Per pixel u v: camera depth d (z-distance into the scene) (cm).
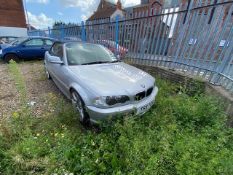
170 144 259
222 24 386
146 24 612
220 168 201
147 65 622
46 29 1777
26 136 280
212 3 405
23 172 224
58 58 420
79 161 242
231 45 359
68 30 1280
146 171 209
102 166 229
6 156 238
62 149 253
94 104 292
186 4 471
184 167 210
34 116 363
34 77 656
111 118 290
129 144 256
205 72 436
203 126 314
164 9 543
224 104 331
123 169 229
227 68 367
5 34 2784
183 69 506
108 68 391
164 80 524
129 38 699
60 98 449
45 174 221
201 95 378
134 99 308
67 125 326
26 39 977
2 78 639
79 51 443
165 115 331
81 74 349
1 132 276
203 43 433
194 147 237
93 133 308
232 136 276
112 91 293
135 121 299
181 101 383
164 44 562
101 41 883
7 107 404
